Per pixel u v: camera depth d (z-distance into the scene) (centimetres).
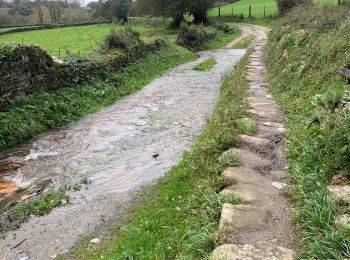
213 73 1041
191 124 590
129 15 3002
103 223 331
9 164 455
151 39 1291
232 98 630
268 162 357
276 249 226
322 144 321
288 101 529
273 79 693
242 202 284
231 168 342
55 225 330
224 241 238
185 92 814
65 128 584
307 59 603
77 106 662
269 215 265
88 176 423
